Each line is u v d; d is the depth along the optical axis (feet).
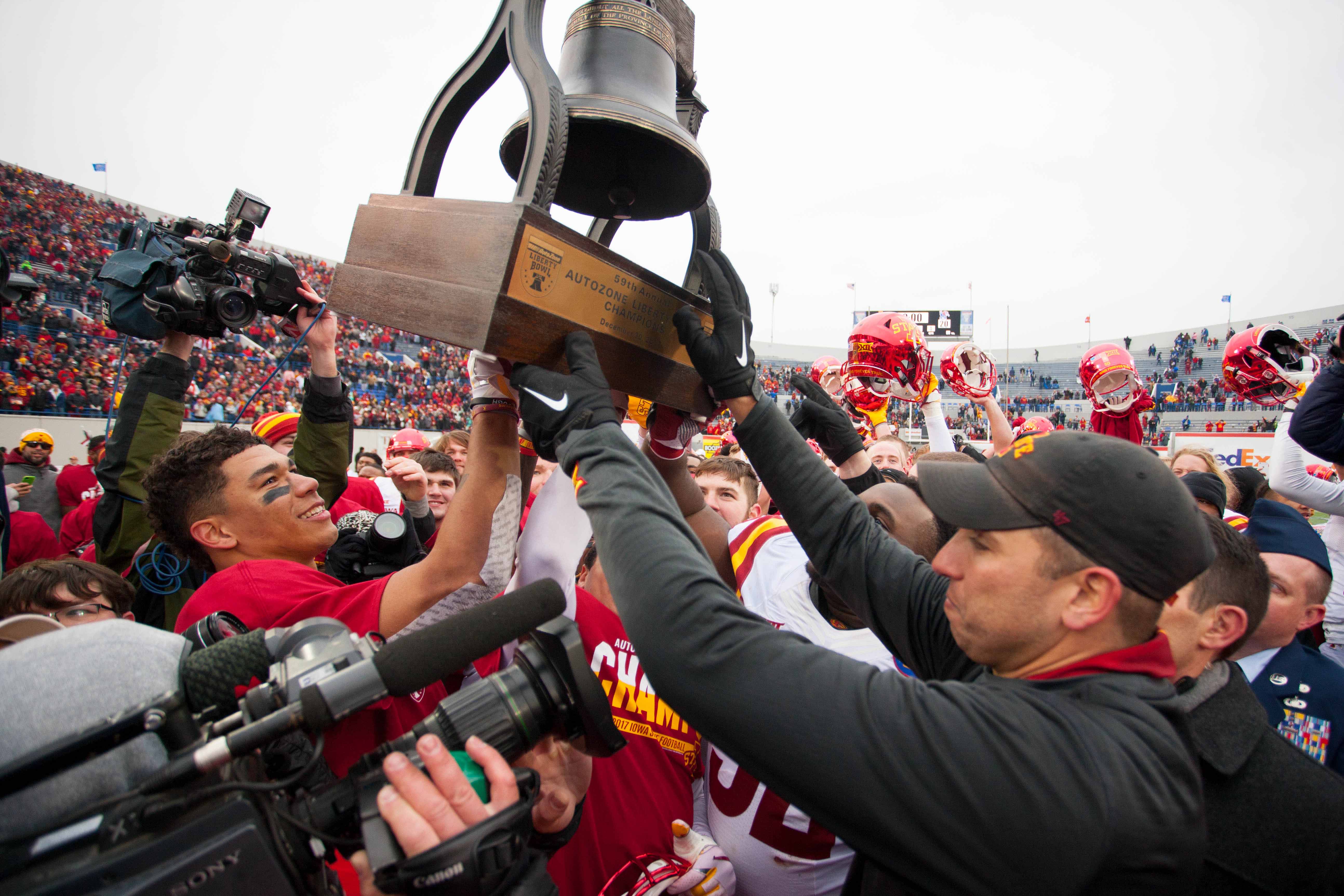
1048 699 2.73
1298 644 6.64
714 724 2.78
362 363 73.36
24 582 6.66
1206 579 4.23
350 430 8.98
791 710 2.63
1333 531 10.62
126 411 8.35
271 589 4.91
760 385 4.55
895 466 13.94
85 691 2.40
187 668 2.77
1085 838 2.33
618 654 5.61
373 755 2.72
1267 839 3.60
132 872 1.96
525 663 2.92
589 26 4.48
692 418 5.44
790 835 5.30
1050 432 3.14
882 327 9.77
